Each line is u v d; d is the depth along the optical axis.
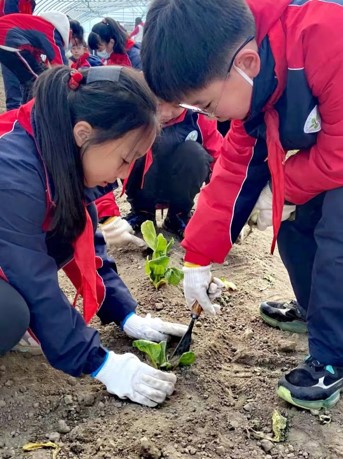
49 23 2.16
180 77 1.04
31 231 1.12
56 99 1.07
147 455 1.14
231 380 1.40
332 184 1.20
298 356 1.50
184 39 1.02
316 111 1.16
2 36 2.10
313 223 1.41
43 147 1.09
